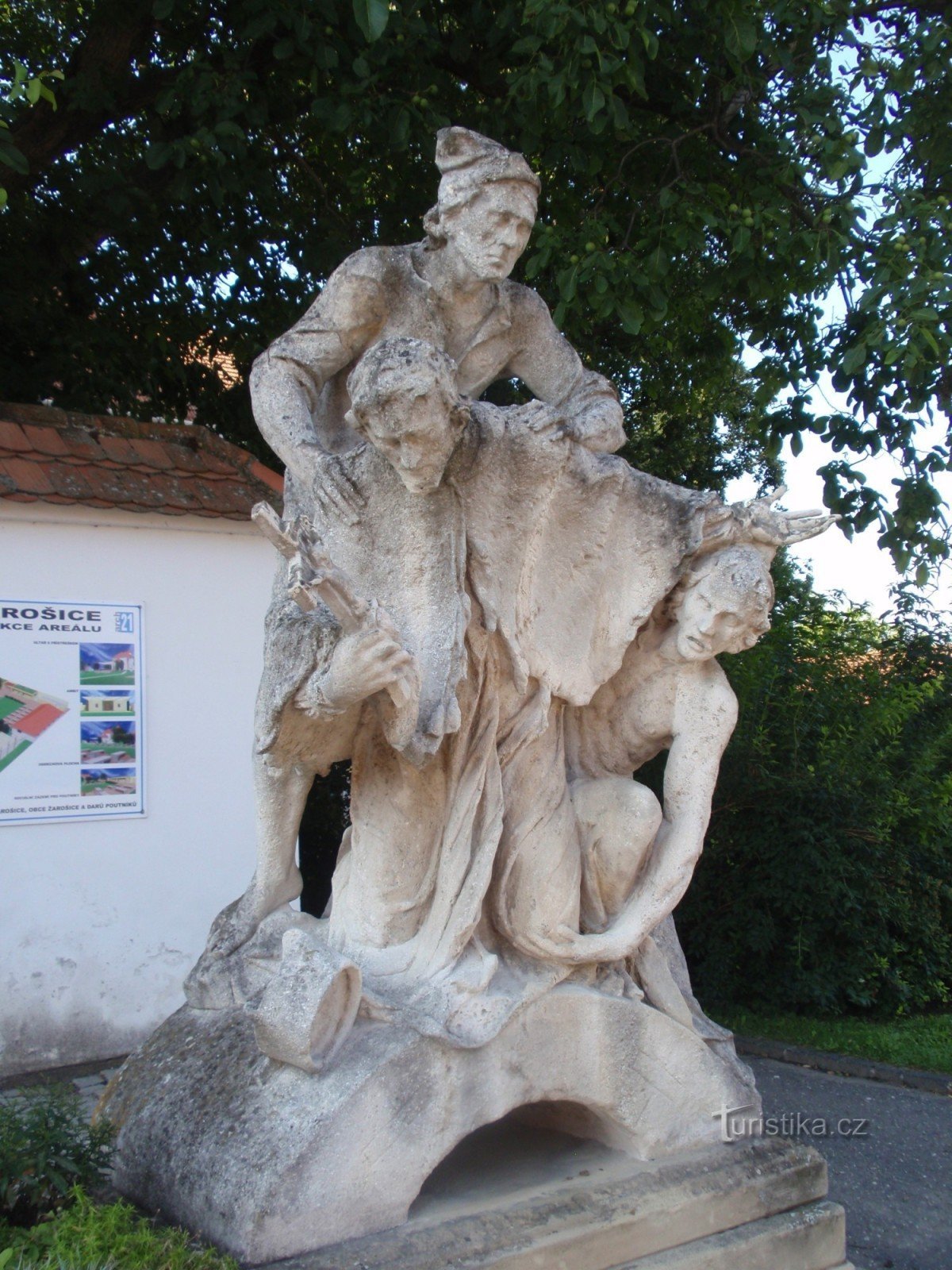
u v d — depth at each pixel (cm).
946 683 830
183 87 649
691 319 805
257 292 856
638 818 258
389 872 253
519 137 662
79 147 792
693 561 260
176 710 581
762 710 718
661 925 295
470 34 671
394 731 221
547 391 283
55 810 547
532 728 251
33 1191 237
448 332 269
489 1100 235
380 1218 219
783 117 670
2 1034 527
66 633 554
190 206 790
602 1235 232
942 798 761
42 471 552
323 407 277
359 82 631
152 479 581
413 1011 232
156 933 568
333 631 222
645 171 707
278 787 262
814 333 743
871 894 700
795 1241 258
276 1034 223
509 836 251
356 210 824
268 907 282
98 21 706
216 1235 212
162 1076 257
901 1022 702
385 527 229
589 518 249
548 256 598
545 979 249
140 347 871
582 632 256
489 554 236
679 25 630
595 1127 267
